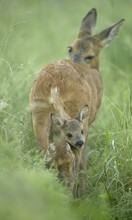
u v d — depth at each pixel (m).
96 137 14.25
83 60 16.88
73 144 12.45
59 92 12.25
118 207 11.34
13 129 12.39
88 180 12.56
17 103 14.12
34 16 22.59
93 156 13.52
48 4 23.94
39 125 12.37
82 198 11.82
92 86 13.93
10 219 7.89
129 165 12.24
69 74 12.65
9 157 9.98
